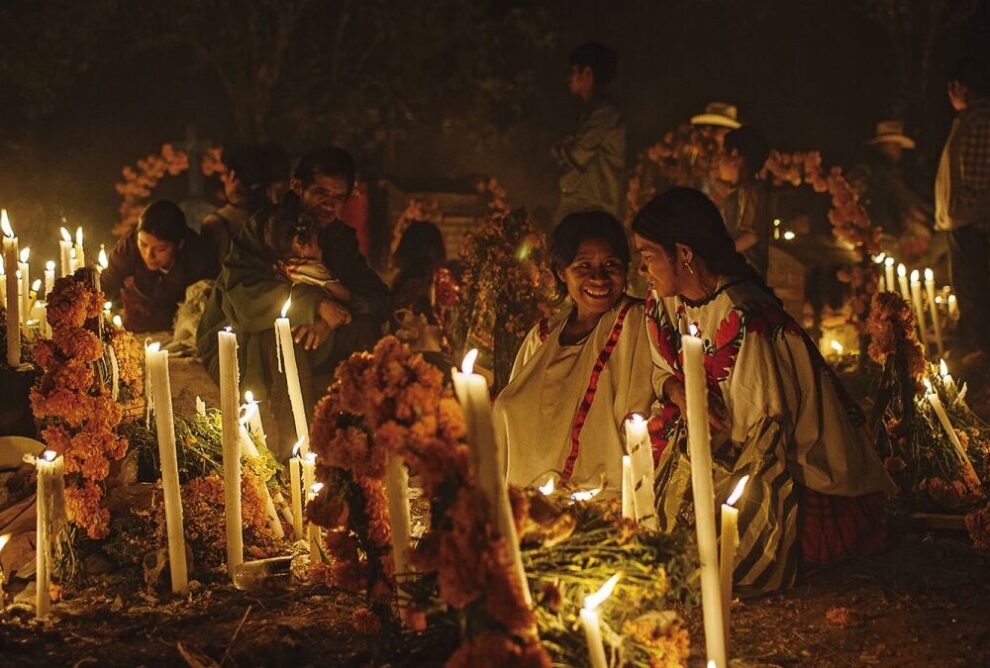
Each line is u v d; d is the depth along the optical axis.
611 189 11.01
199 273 9.42
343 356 7.82
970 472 6.44
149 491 5.48
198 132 18.11
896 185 15.50
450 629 3.70
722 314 5.22
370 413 3.58
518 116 17.27
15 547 5.38
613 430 5.48
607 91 11.08
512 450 5.65
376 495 4.21
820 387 5.30
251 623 4.74
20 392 6.04
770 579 5.10
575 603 3.76
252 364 7.47
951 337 11.12
